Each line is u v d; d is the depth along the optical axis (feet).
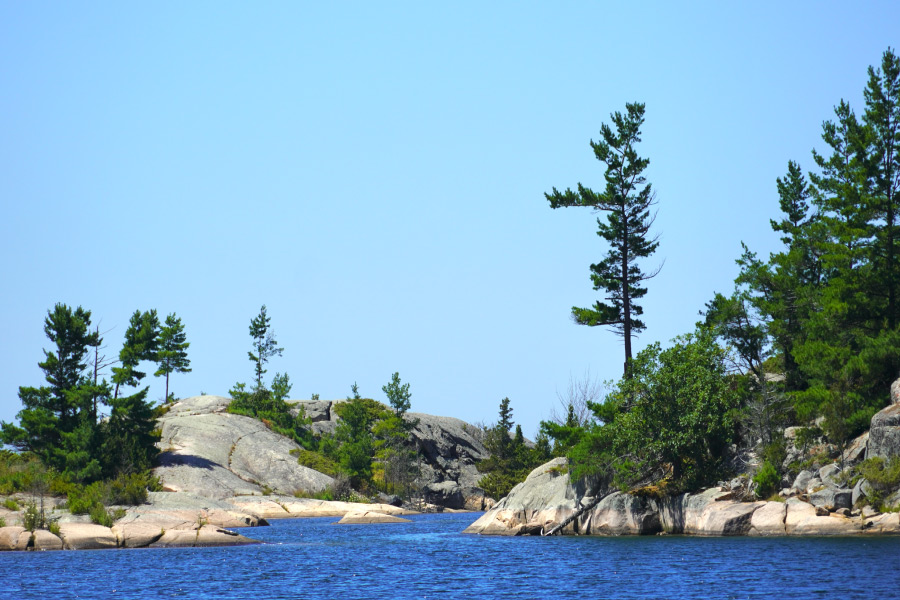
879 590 108.78
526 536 215.92
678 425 201.36
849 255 218.38
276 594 127.44
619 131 264.52
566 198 266.77
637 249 263.29
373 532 252.01
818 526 169.27
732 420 203.92
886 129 220.43
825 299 218.38
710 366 210.79
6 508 239.91
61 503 259.60
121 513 224.33
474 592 125.59
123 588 134.51
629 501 203.10
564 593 121.39
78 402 349.41
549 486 228.84
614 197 263.49
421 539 221.25
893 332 196.75
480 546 194.29
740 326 241.14
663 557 153.89
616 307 261.85
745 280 245.04
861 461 181.68
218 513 263.08
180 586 135.85
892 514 162.30
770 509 180.34
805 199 272.51
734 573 129.80
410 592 127.34
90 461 330.95
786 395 210.59
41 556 181.57
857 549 145.48
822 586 113.80
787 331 236.84
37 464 328.90
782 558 141.08
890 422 173.37
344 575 146.92
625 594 118.21
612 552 166.40
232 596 126.11
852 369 197.36
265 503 359.87
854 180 234.17
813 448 197.57
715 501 189.88
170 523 219.41
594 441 211.20
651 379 206.39
